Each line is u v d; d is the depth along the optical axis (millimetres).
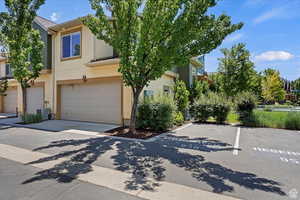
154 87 13141
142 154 5895
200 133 9398
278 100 39812
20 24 12227
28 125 11461
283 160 5379
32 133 9164
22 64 12211
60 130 9883
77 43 13328
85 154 5852
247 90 18812
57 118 14164
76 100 13547
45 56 14578
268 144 7199
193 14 7453
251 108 12211
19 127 10875
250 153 6043
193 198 3320
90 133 9156
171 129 10492
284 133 9492
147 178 4156
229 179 4113
